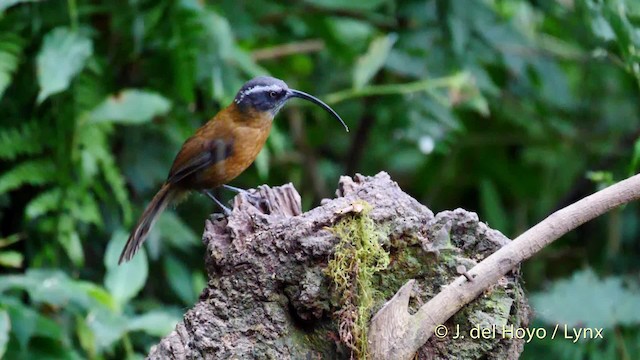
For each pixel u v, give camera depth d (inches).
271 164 546.0
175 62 395.9
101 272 441.7
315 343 245.4
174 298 478.6
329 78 530.9
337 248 239.3
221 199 508.1
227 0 447.2
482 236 248.4
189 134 434.9
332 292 240.7
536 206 600.7
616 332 393.4
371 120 527.5
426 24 470.6
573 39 539.2
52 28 394.0
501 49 484.1
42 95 351.9
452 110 494.9
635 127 592.7
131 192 443.8
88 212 400.2
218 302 247.6
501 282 245.0
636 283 434.6
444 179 597.6
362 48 519.5
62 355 370.9
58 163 398.3
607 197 236.1
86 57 366.3
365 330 235.6
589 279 406.9
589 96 609.0
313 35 503.5
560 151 592.7
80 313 366.0
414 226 244.8
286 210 276.7
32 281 356.2
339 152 609.3
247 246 246.8
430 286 245.1
